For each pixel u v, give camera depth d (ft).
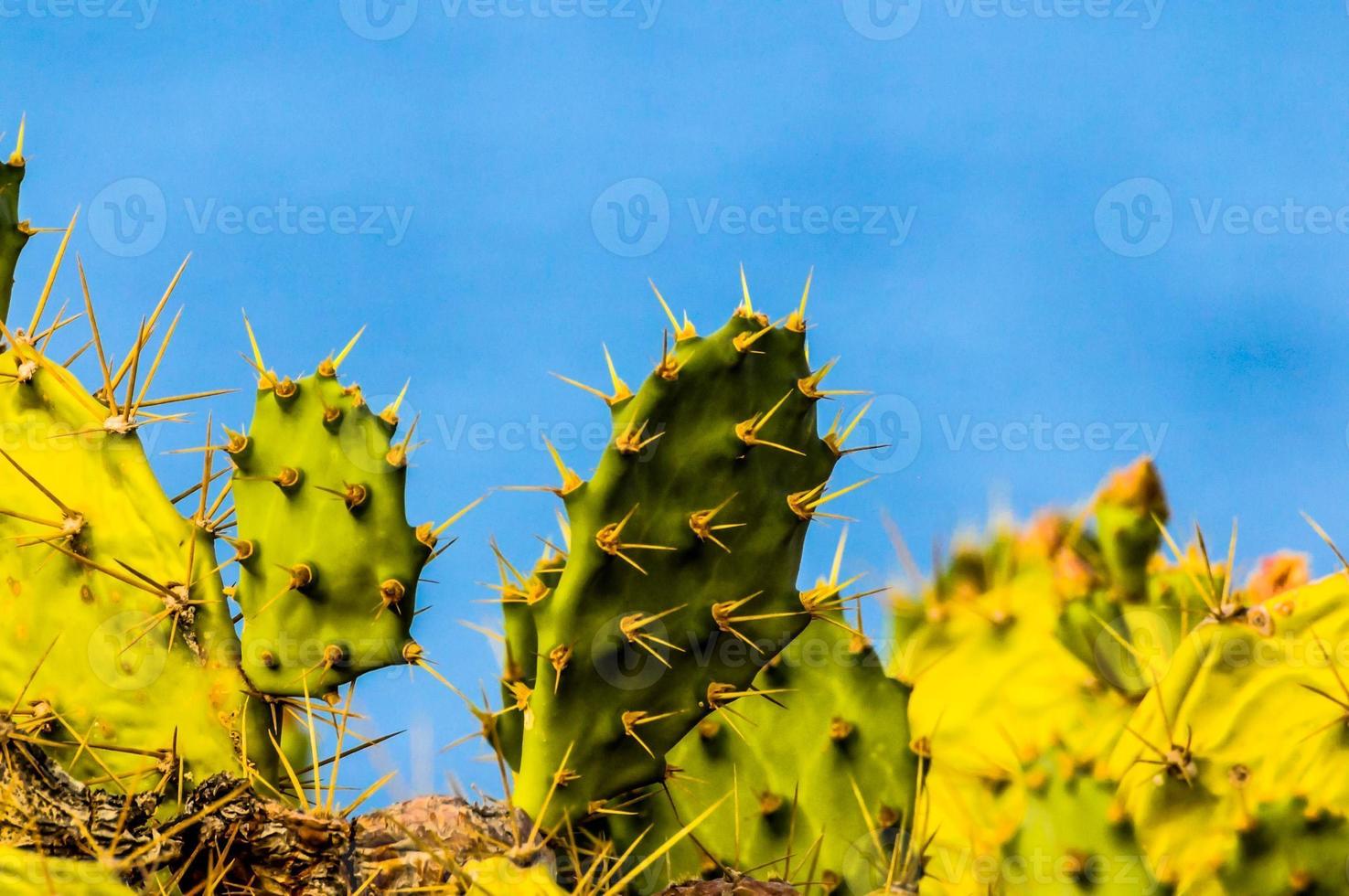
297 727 10.90
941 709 11.87
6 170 11.77
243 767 9.53
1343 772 9.02
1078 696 11.70
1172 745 9.07
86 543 9.86
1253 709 9.25
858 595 10.61
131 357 10.30
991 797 10.18
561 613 9.52
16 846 8.21
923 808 10.34
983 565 12.55
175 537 10.04
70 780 8.69
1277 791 9.02
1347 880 8.64
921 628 12.46
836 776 10.42
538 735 9.56
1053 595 12.21
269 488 10.28
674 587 9.75
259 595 10.14
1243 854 8.78
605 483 9.50
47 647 9.74
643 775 9.81
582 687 9.55
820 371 10.27
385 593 9.97
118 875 7.98
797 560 10.26
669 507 9.71
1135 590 12.28
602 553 9.46
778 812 10.37
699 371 9.73
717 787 10.52
